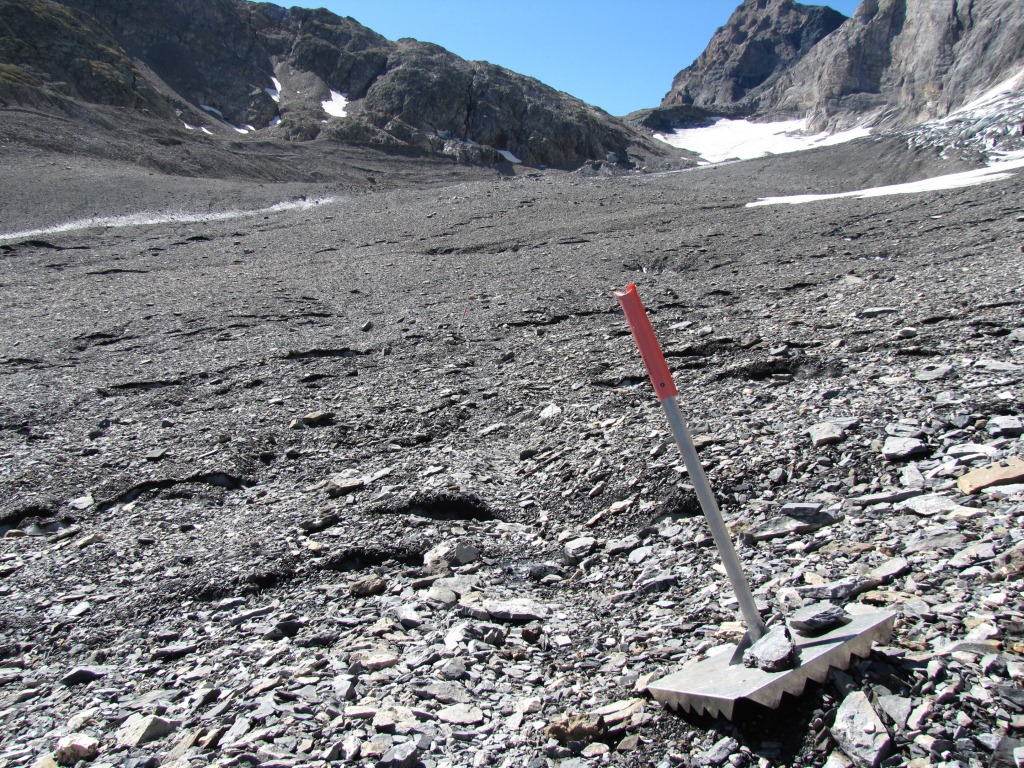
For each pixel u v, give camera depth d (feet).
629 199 148.36
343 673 15.02
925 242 64.13
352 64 448.65
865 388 26.32
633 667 14.07
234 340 53.83
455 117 418.51
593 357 40.45
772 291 52.95
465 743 12.46
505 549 20.80
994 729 10.29
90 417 37.32
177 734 13.82
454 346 47.96
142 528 24.86
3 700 15.93
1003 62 383.24
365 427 33.14
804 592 15.12
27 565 22.79
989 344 28.53
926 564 15.19
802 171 287.07
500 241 105.09
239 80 405.18
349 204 171.42
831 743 10.75
